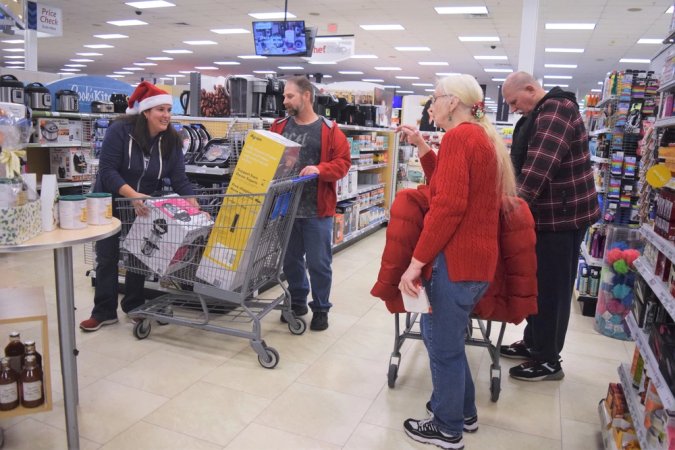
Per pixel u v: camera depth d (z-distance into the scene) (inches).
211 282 118.0
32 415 95.4
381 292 86.9
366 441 91.6
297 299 145.5
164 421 95.2
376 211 283.7
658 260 81.1
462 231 77.9
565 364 128.7
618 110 163.8
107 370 114.0
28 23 378.3
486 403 107.4
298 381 112.5
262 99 172.9
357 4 422.3
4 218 67.9
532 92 113.4
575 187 109.1
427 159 103.2
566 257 111.9
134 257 125.6
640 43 514.9
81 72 982.4
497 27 478.9
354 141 237.3
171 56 749.3
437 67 747.4
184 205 117.9
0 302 82.9
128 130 128.0
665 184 74.4
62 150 233.3
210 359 121.3
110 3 454.3
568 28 461.1
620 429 85.0
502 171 78.0
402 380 114.9
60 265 78.2
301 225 137.6
